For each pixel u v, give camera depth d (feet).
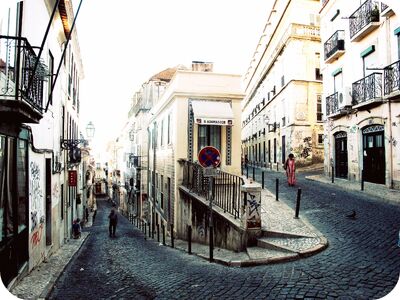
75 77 69.31
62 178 46.32
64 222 48.29
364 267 19.81
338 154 65.62
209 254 28.37
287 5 90.38
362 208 36.81
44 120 32.68
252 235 26.94
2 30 21.89
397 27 45.78
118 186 175.42
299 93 84.94
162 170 63.87
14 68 22.17
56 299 19.24
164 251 36.76
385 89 47.14
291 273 19.80
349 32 58.75
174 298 17.83
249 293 17.34
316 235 26.66
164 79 105.91
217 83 51.03
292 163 57.00
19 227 23.48
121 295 19.42
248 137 158.20
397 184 46.57
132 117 129.59
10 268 20.84
